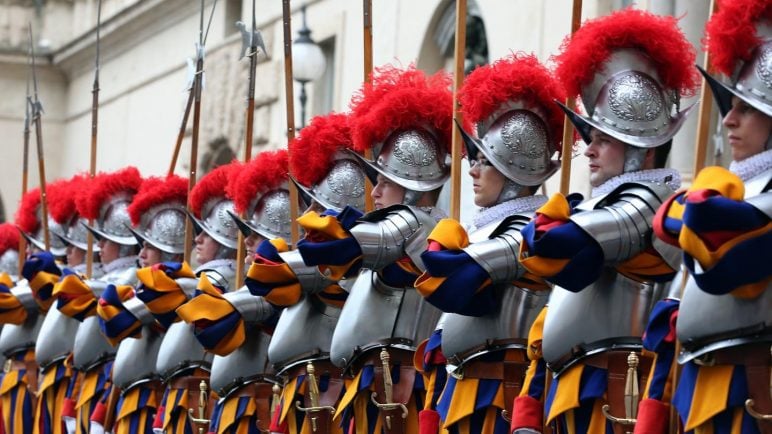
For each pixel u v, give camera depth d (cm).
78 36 3097
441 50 1783
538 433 818
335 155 1067
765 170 695
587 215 746
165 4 2583
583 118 795
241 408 1127
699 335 684
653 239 748
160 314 1154
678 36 805
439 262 814
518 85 876
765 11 694
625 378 770
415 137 974
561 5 1483
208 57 2367
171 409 1208
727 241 644
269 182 1143
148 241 1340
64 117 3334
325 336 1039
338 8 1970
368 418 969
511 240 819
